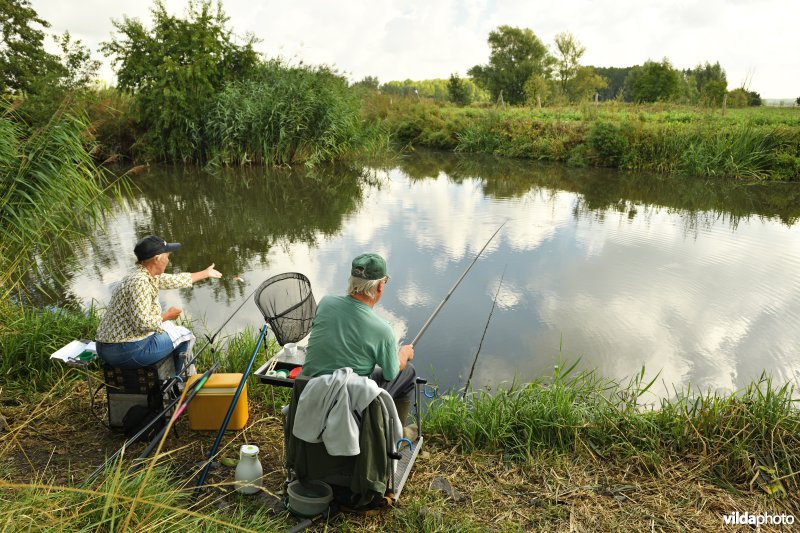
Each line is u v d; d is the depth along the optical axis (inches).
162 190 579.2
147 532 92.9
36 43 808.9
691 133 710.5
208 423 138.8
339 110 762.2
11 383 160.7
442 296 272.4
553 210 488.7
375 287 110.1
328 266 321.1
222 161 733.3
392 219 449.7
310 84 761.6
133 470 118.3
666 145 716.0
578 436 137.2
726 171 673.6
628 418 143.3
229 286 281.6
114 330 131.1
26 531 87.7
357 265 109.7
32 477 120.5
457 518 112.0
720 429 137.2
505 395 157.9
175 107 726.5
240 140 732.7
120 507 97.9
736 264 325.4
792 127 677.3
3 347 171.9
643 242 376.8
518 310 253.8
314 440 100.9
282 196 550.3
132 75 735.7
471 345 218.1
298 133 743.7
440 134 995.3
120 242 370.0
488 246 365.7
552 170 748.6
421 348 215.5
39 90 461.7
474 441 139.7
